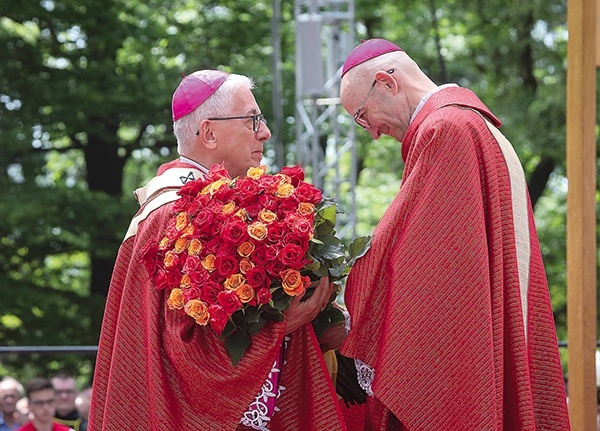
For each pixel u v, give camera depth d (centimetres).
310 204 495
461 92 514
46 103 2089
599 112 2066
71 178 2661
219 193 493
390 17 2480
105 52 2175
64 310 2130
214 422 486
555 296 2450
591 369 660
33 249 2141
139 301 506
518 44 2247
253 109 541
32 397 962
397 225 489
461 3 2348
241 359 484
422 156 490
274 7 1939
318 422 497
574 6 660
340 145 1875
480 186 486
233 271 482
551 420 492
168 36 2230
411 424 471
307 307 501
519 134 2170
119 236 2116
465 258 475
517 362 480
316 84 1616
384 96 525
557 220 2541
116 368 502
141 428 496
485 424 464
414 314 475
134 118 2158
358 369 507
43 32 2184
